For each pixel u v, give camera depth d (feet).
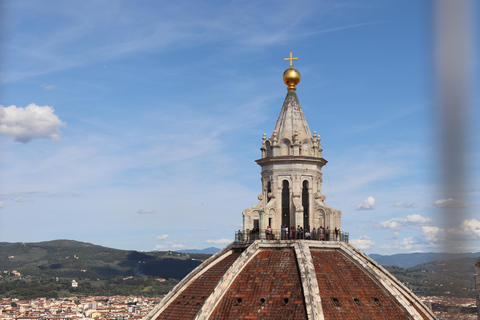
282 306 279.69
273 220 329.11
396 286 307.58
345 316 275.59
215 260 332.60
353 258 309.01
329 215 326.85
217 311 284.61
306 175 331.57
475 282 252.01
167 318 310.86
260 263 303.27
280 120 341.62
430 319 288.71
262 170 340.18
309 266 290.97
